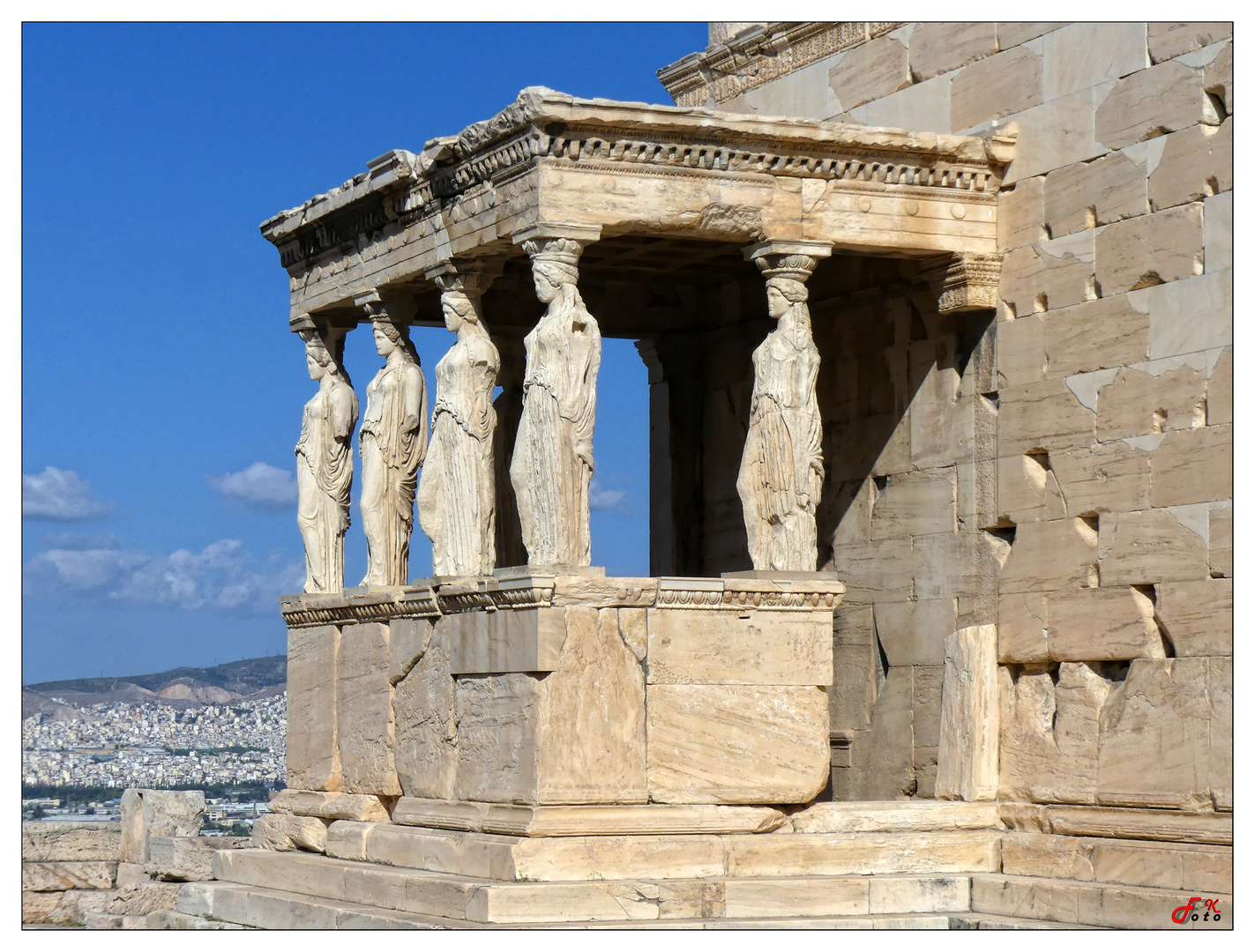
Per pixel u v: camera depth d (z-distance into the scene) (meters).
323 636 16.55
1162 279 13.77
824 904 13.52
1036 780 14.56
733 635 13.89
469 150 14.34
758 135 14.20
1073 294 14.53
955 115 15.83
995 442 15.23
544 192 13.64
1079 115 14.55
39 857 19.00
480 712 14.03
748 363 18.23
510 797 13.54
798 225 14.51
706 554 18.73
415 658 15.04
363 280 16.34
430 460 15.19
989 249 15.21
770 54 18.20
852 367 16.77
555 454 13.59
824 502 17.00
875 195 14.84
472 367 14.90
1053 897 13.45
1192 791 13.29
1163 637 13.73
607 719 13.42
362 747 15.84
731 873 13.58
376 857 15.01
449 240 14.94
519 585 13.41
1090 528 14.38
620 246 16.59
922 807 14.56
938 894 13.90
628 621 13.56
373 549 16.28
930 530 15.81
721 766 13.77
